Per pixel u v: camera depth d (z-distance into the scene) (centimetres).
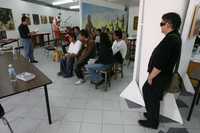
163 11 205
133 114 228
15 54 322
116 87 325
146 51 238
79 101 264
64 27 1084
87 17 567
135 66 264
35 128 196
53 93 292
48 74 397
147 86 179
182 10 196
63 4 1086
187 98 269
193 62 271
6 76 190
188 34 210
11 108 238
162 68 156
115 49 341
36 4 878
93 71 302
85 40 349
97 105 252
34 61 501
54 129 195
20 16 738
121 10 841
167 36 151
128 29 1002
